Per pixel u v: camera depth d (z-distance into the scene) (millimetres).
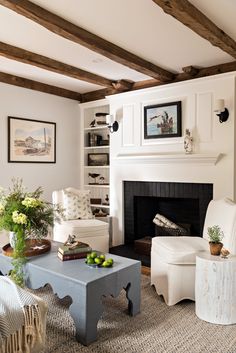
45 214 2795
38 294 2924
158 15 2545
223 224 2861
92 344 2117
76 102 5359
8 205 2672
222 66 3738
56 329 2316
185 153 3904
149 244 4105
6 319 1591
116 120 4695
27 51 3348
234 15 2520
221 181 3691
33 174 4703
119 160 4609
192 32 2867
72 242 2746
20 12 2326
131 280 2480
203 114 3826
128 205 4637
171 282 2727
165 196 4207
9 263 2734
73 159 5344
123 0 2316
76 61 3691
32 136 4672
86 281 2131
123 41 3064
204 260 2439
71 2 2336
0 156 4285
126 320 2451
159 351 2033
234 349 2053
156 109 4230
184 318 2486
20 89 4496
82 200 4484
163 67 3852
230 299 2381
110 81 4445
